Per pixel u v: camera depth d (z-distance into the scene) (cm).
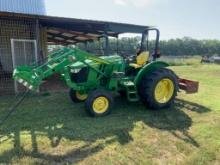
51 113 634
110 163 393
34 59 954
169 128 535
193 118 603
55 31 1483
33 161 388
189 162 406
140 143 461
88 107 589
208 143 468
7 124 548
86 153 418
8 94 856
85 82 627
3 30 1002
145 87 646
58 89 959
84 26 1182
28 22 978
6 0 1304
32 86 520
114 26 1073
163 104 665
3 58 1021
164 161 407
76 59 583
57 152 418
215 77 1491
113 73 636
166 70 679
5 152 413
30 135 484
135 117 602
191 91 729
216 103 745
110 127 530
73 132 500
